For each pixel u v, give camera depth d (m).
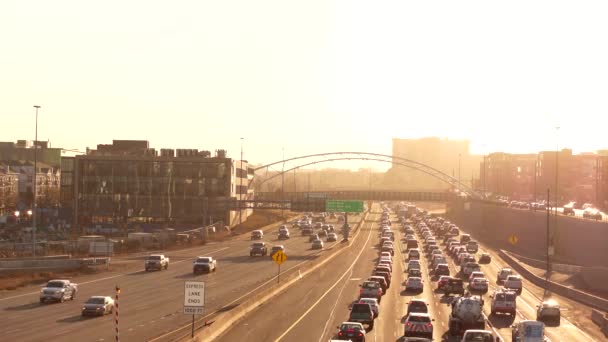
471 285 88.44
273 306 70.81
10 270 98.25
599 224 121.69
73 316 63.78
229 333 54.09
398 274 107.06
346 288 87.62
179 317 62.66
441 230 196.00
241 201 193.00
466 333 45.12
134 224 195.88
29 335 53.25
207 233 176.50
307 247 152.88
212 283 90.94
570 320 67.88
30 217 198.88
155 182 198.50
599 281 98.06
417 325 50.81
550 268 116.62
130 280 95.12
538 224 159.00
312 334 53.78
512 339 51.72
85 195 197.88
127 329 56.09
